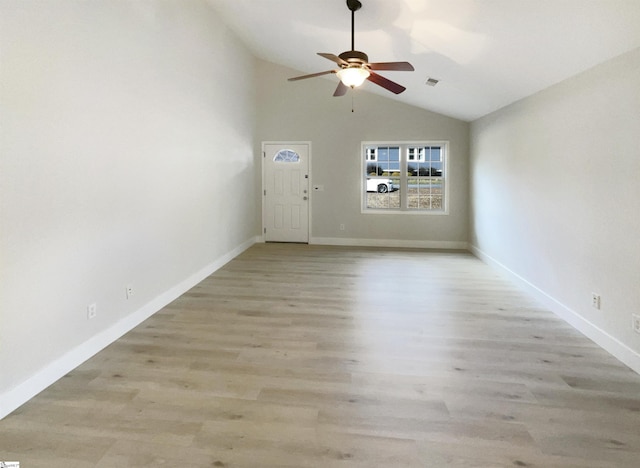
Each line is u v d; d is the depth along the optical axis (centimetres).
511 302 377
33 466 159
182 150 397
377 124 683
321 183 705
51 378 224
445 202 684
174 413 196
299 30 457
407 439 177
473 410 199
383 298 389
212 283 443
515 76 370
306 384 225
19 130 201
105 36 270
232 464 161
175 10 374
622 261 253
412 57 425
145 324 319
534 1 246
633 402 206
